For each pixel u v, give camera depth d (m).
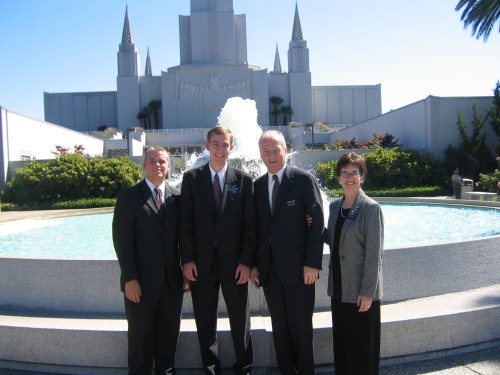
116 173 21.89
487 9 18.94
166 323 3.78
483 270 5.13
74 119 64.56
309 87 61.31
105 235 10.26
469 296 4.78
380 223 3.46
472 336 4.25
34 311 4.71
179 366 4.06
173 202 3.85
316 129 46.47
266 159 3.73
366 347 3.45
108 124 64.62
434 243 4.98
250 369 3.85
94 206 19.89
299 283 3.62
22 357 4.12
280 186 3.71
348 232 3.50
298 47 61.56
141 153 40.84
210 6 59.22
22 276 4.76
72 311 4.64
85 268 4.61
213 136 3.79
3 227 12.19
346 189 3.59
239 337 3.77
